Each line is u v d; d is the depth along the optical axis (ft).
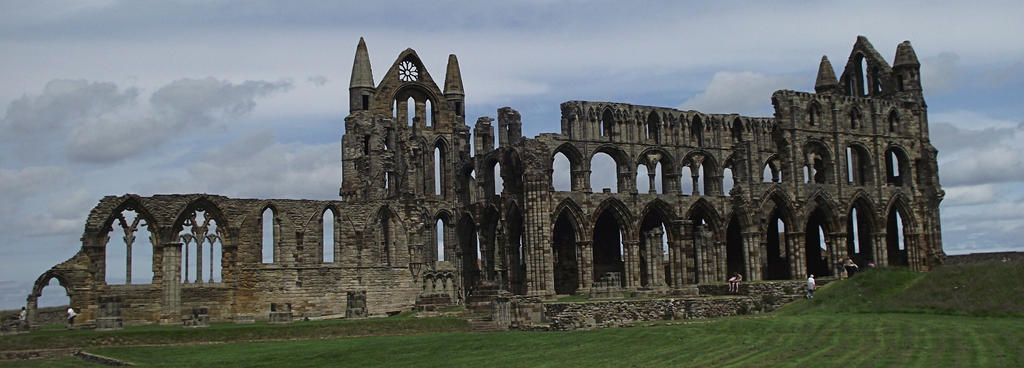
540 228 357.82
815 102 404.98
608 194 378.32
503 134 386.32
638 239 383.24
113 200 310.45
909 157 424.87
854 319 224.33
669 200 390.42
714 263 395.14
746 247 385.91
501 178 384.27
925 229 424.87
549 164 369.09
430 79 434.30
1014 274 253.85
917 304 250.98
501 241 381.40
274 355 211.82
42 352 233.55
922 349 173.58
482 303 311.68
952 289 256.52
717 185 410.52
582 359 183.83
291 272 334.24
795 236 394.11
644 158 394.52
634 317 277.64
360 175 399.65
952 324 209.46
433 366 185.68
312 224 340.59
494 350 204.33
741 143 390.83
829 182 406.00
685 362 172.14
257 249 330.75
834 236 403.34
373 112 417.69
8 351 234.79
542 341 214.48
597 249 411.13
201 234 323.98
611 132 387.34
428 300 326.03
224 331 256.32
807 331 203.62
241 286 327.47
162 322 310.45
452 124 434.30
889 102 423.23
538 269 356.59
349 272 343.67
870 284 277.64
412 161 391.86
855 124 414.21
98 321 272.51
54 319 309.63
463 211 411.13
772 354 176.14
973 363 156.04
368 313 344.28
